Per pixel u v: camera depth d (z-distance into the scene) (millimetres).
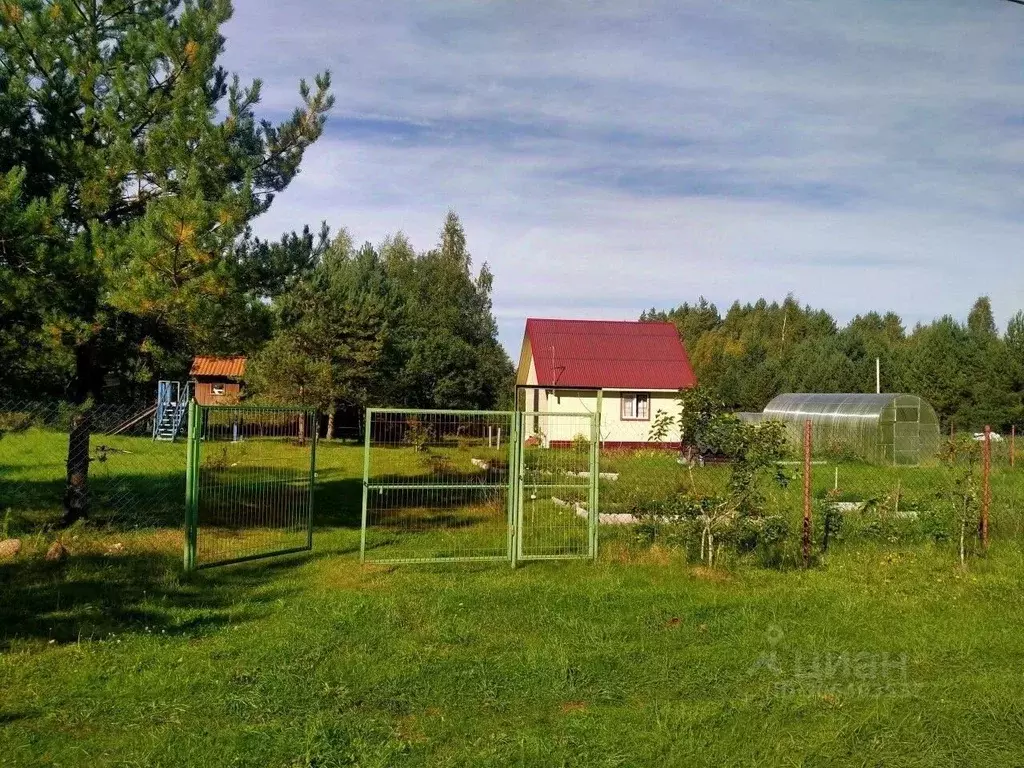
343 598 7770
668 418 10180
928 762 4512
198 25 10461
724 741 4727
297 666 5785
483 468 14938
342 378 30875
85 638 6359
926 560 9891
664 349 34562
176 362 11648
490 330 55031
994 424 38062
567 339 34375
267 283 11508
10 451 18344
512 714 5117
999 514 12047
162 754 4387
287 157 11758
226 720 4891
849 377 45281
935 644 6703
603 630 6895
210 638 6453
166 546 9820
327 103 11906
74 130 10250
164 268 9422
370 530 11758
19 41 9891
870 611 7676
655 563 9633
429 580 8695
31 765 4250
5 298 8578
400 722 4945
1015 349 37781
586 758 4445
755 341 61156
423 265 55156
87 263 9141
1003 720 5082
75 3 10438
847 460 25234
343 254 46438
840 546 10609
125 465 16656
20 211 8359
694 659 6199
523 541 10820
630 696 5465
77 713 4918
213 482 12031
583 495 14883
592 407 32562
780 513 11250
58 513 11312
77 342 9703
